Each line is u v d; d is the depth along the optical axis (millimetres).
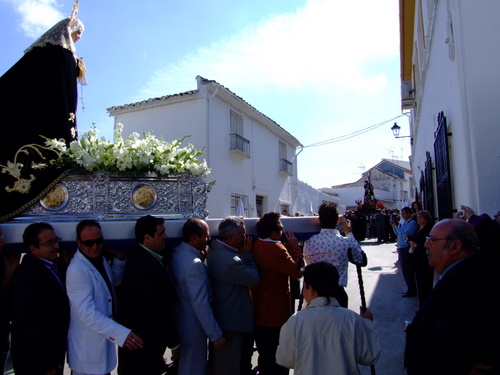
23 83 3500
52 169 3318
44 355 2662
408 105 15344
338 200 29031
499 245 3266
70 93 3717
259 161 16656
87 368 2811
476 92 4320
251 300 3477
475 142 4246
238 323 3297
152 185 3490
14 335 2670
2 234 2951
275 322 3410
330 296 2381
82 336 2848
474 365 1947
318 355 2238
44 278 2783
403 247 7176
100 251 2934
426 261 5801
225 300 3328
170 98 13195
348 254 3625
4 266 3127
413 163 18297
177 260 3207
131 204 3410
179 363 3213
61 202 3301
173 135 13250
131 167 3398
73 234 3111
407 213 7242
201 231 3211
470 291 2041
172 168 3539
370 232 21172
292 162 20750
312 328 2277
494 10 4379
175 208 3523
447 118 5562
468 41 4402
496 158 4180
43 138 3434
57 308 2822
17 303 2680
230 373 3305
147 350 2945
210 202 12781
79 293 2777
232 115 14656
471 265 2154
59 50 3615
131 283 2963
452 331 1964
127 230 3193
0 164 3314
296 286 4598
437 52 6203
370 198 21391
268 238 3518
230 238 3346
